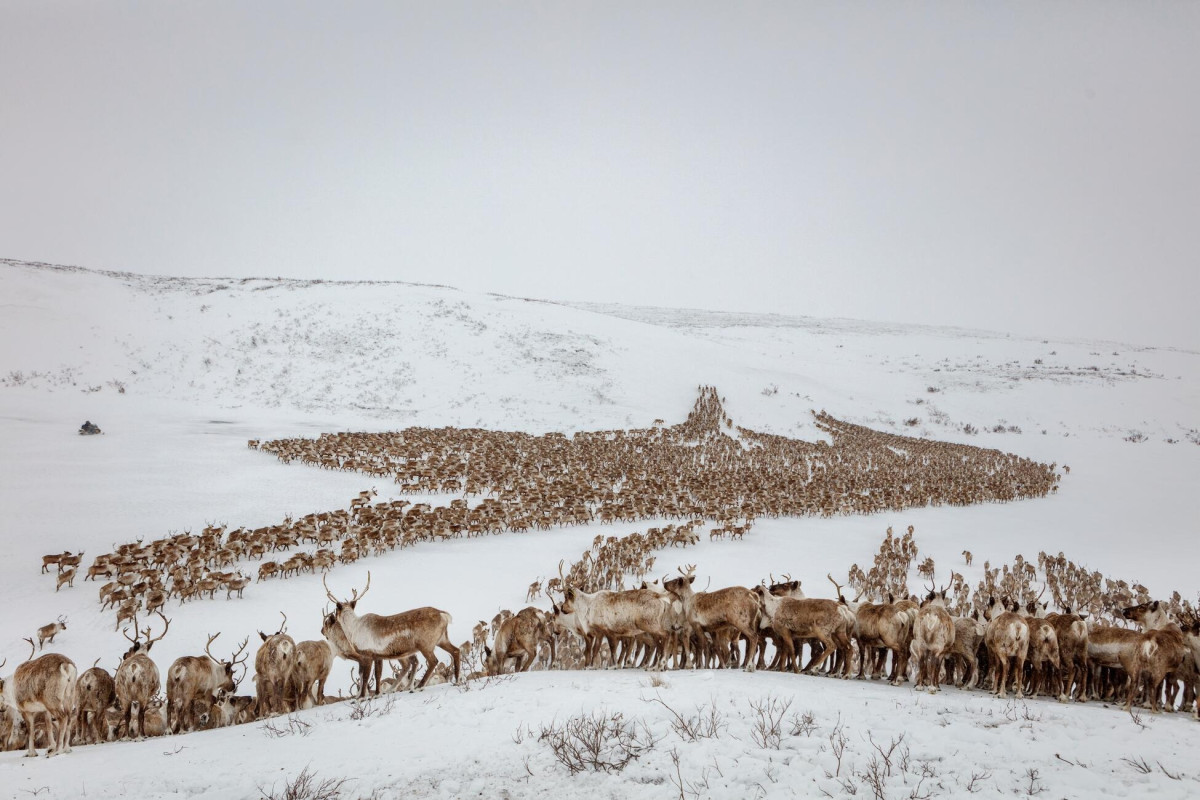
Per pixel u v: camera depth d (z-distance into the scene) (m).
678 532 30.30
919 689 10.33
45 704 9.01
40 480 36.03
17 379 60.38
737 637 12.51
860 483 45.53
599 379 68.88
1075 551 32.25
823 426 64.88
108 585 20.03
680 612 12.23
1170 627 9.86
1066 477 55.94
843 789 6.85
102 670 10.55
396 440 49.69
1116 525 38.56
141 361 67.81
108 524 29.78
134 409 57.44
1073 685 10.94
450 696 10.55
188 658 11.18
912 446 61.06
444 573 24.67
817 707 9.02
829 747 7.77
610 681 10.86
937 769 7.21
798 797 6.74
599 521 35.00
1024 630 10.09
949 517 40.12
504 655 12.96
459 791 7.22
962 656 11.14
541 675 11.76
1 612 19.50
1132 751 7.61
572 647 14.40
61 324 71.75
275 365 69.50
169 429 51.53
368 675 11.82
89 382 62.25
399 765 7.86
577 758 7.69
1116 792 6.64
